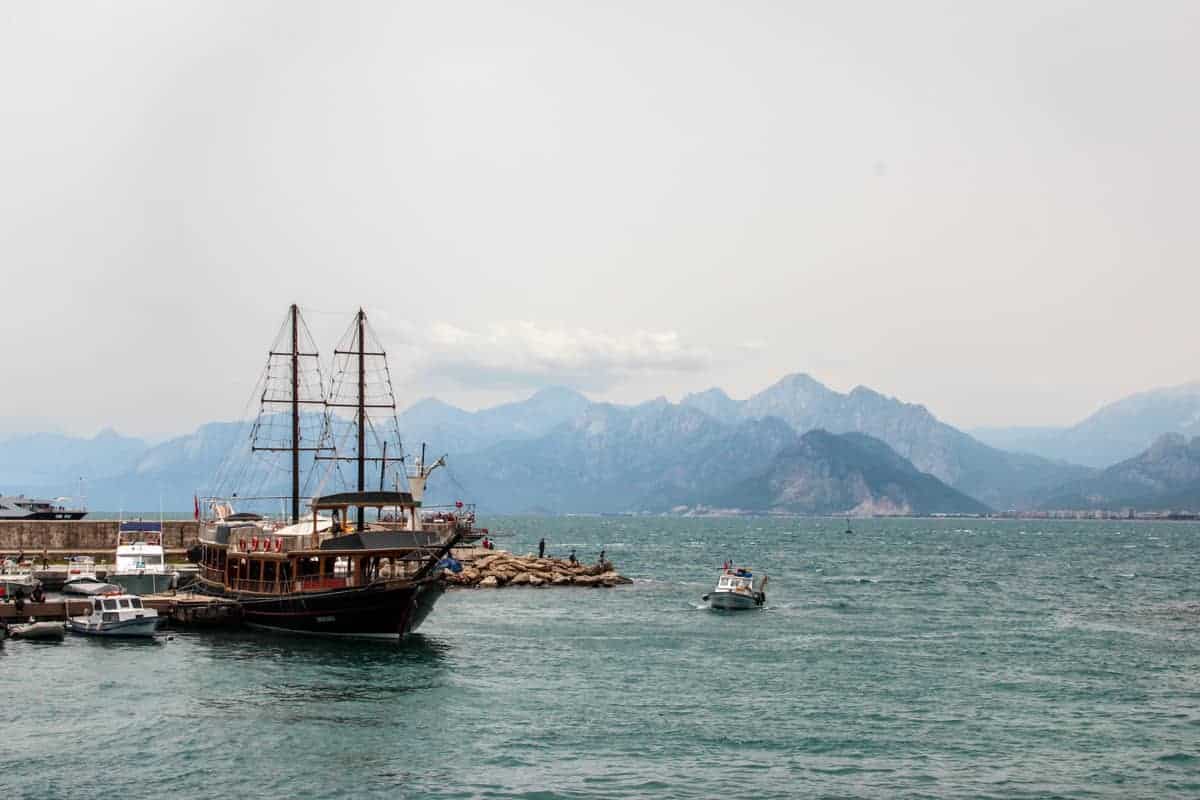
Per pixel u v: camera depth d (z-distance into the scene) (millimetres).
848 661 83312
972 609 124125
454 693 68875
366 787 50219
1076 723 63594
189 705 64250
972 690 72500
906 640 95375
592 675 76000
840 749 57625
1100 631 103188
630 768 53750
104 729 58719
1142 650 90438
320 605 87188
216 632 90375
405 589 84938
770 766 54500
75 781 50406
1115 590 156500
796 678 76062
